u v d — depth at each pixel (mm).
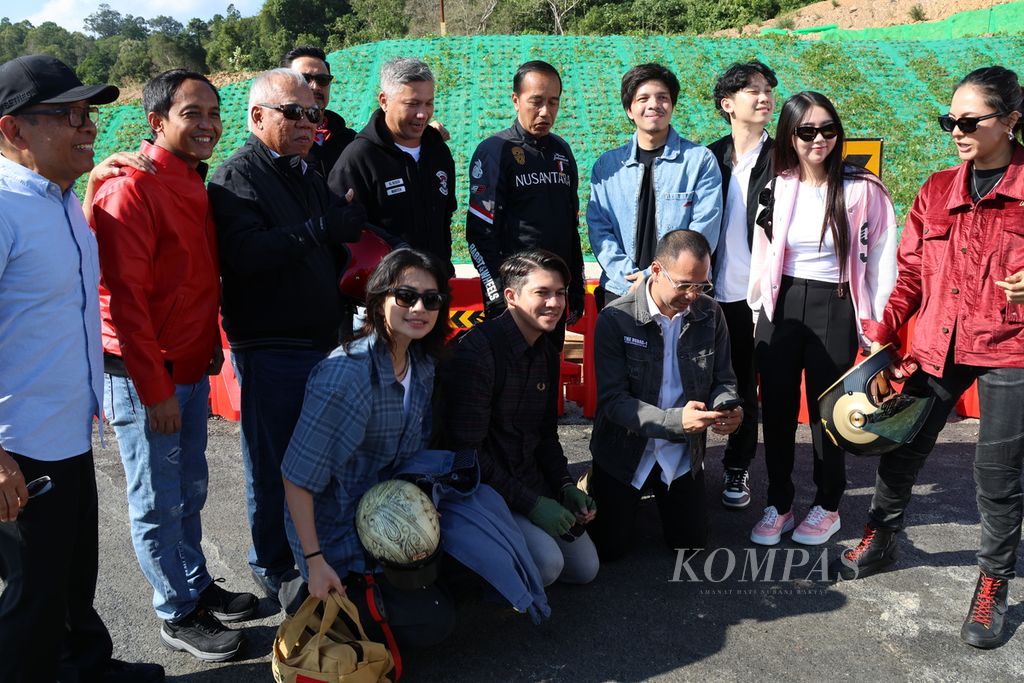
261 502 3260
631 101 4383
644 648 3111
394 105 3910
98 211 2715
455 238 17297
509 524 3109
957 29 31562
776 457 3951
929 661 3008
